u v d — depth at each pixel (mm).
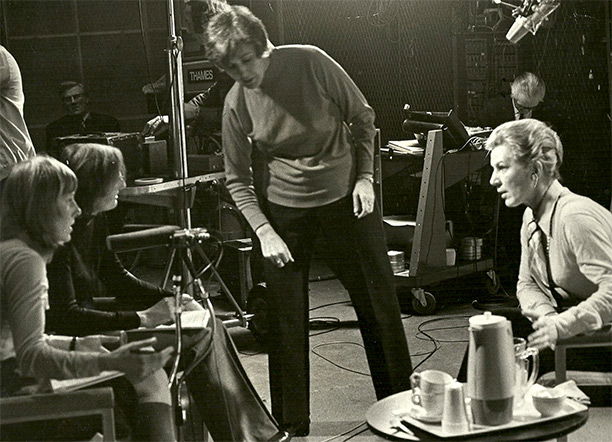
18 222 2934
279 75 3818
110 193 3617
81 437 2992
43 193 2928
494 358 2768
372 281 4031
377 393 4176
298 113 3861
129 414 3117
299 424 4125
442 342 5590
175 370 3045
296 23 8281
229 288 6270
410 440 2744
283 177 3963
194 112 6449
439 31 7910
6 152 4930
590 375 3449
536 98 6535
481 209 6875
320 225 4023
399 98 8203
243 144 4016
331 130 3934
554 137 3477
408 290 6273
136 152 5801
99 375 3039
